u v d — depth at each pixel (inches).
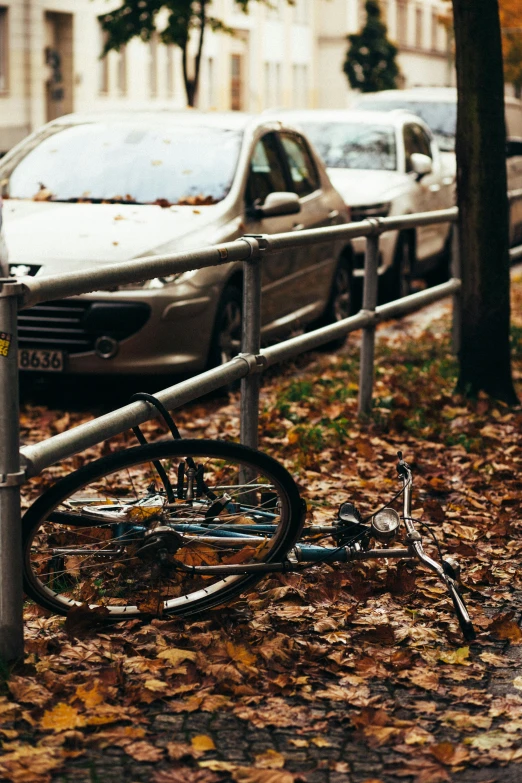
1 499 148.0
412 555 175.9
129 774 130.6
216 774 130.9
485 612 178.4
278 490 170.1
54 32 1339.8
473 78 317.7
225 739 138.9
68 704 144.6
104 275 158.7
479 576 191.5
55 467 263.3
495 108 320.8
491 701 149.4
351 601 180.1
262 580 183.9
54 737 137.1
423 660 160.9
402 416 297.9
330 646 164.1
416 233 506.6
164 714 144.3
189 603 171.2
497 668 159.5
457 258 382.9
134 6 794.2
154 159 349.4
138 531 169.5
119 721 141.6
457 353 388.5
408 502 182.5
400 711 146.6
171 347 308.7
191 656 157.6
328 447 279.3
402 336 452.8
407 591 183.5
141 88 1480.1
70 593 171.5
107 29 800.3
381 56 1911.9
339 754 136.3
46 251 303.1
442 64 2556.6
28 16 1264.8
